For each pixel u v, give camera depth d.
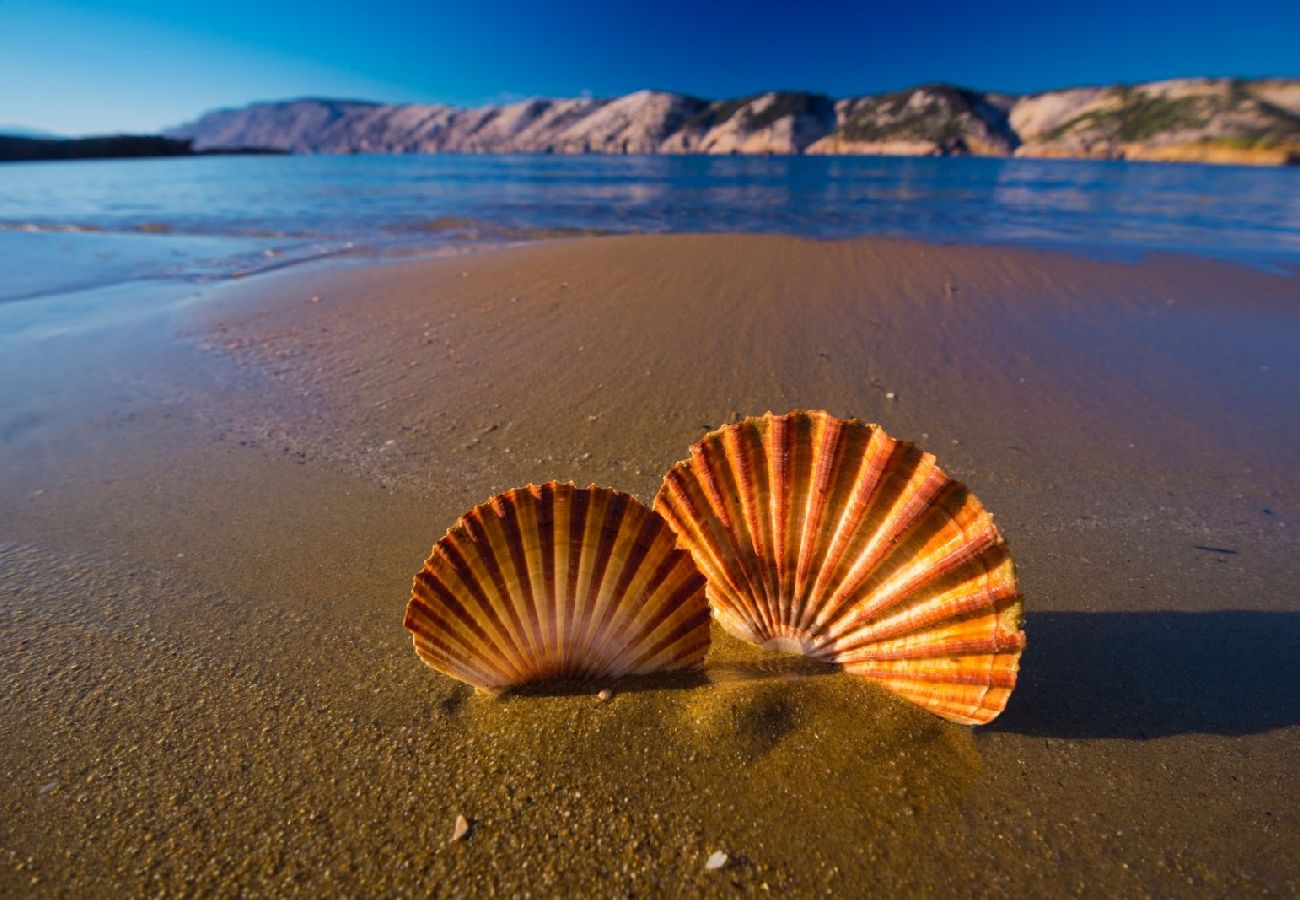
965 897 0.15
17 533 0.31
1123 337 0.56
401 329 0.59
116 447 0.39
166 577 0.27
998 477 0.35
